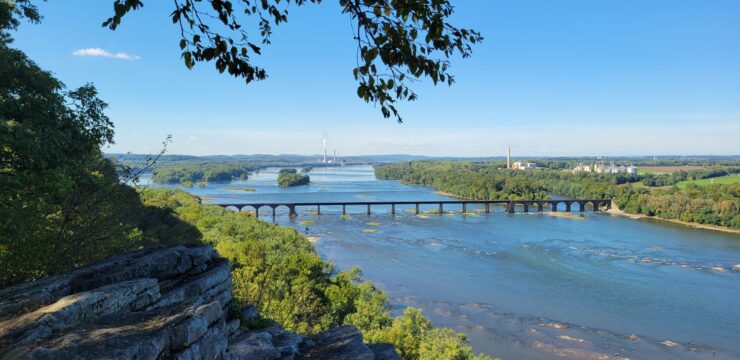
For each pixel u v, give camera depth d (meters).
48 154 17.45
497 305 56.78
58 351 6.57
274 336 13.83
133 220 21.66
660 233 113.25
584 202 163.88
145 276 12.23
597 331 48.88
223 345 9.11
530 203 166.62
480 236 105.50
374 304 44.50
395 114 7.77
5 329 7.42
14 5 19.05
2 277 15.73
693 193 155.75
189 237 59.44
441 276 69.56
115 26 6.13
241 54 7.29
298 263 50.31
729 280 67.50
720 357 43.19
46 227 18.72
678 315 53.50
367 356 12.44
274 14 7.27
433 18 7.31
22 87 20.81
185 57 7.17
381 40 7.25
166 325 7.78
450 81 7.81
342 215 147.00
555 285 64.81
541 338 47.16
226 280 14.14
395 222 131.12
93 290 9.75
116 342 6.94
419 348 36.53
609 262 78.69
